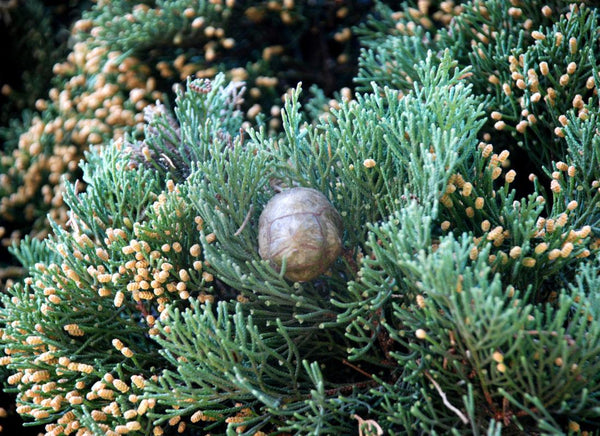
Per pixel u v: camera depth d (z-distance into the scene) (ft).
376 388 1.52
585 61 1.65
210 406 1.54
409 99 1.52
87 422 1.50
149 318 1.56
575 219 1.55
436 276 1.36
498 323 1.36
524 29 1.75
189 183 1.54
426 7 1.91
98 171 1.69
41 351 1.58
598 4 1.72
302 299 1.50
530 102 1.65
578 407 1.38
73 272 1.57
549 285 1.52
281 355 1.49
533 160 1.67
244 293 1.52
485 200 1.51
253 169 1.57
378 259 1.45
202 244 1.54
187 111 1.72
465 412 1.45
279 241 1.46
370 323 1.48
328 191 1.57
